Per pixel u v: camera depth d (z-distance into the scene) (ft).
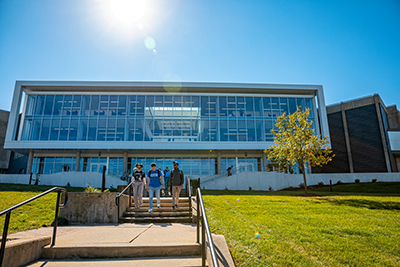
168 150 106.83
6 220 12.87
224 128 108.27
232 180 82.94
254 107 111.55
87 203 28.30
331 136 121.60
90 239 18.62
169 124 107.76
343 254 17.30
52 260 15.53
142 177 31.91
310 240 19.97
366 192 65.92
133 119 107.24
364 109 114.52
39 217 28.09
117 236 19.76
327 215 30.91
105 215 28.04
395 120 126.82
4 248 12.62
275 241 19.54
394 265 15.96
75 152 108.88
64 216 27.96
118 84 107.14
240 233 21.57
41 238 16.17
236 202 40.91
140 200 32.35
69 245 16.49
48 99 108.17
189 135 106.83
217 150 107.76
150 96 110.22
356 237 21.15
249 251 17.56
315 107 111.65
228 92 112.06
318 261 16.35
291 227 24.09
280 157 66.49
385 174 87.51
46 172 107.45
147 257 16.07
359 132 114.42
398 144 110.42
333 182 87.35
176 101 110.32
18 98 104.42
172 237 19.44
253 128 108.88
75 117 106.22
